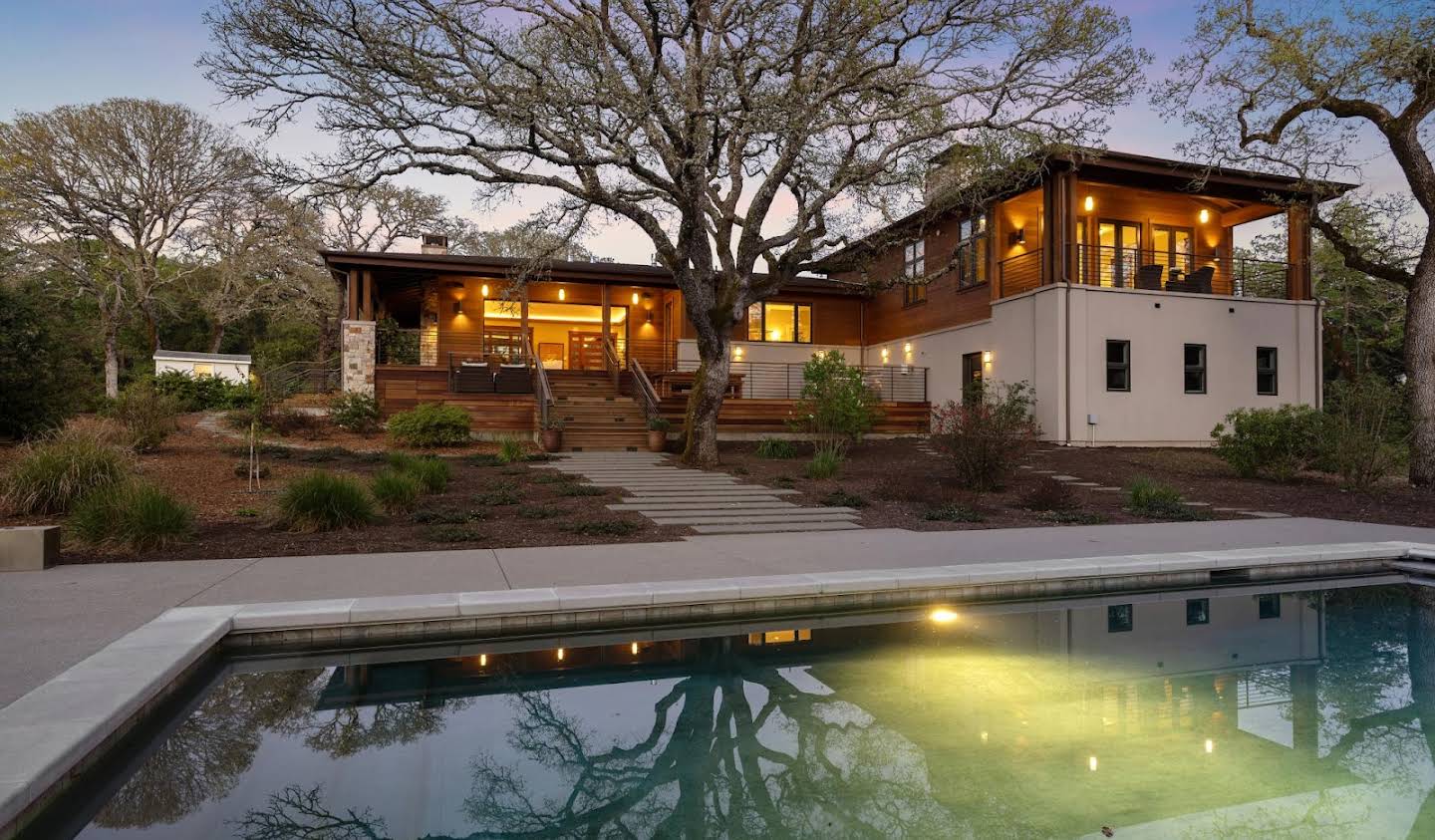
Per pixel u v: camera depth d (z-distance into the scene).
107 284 27.08
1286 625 5.95
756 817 2.90
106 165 25.64
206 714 3.96
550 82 11.01
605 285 21.56
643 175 12.28
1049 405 17.42
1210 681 4.53
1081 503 11.79
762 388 23.53
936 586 6.45
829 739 3.68
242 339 38.88
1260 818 2.79
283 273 30.55
